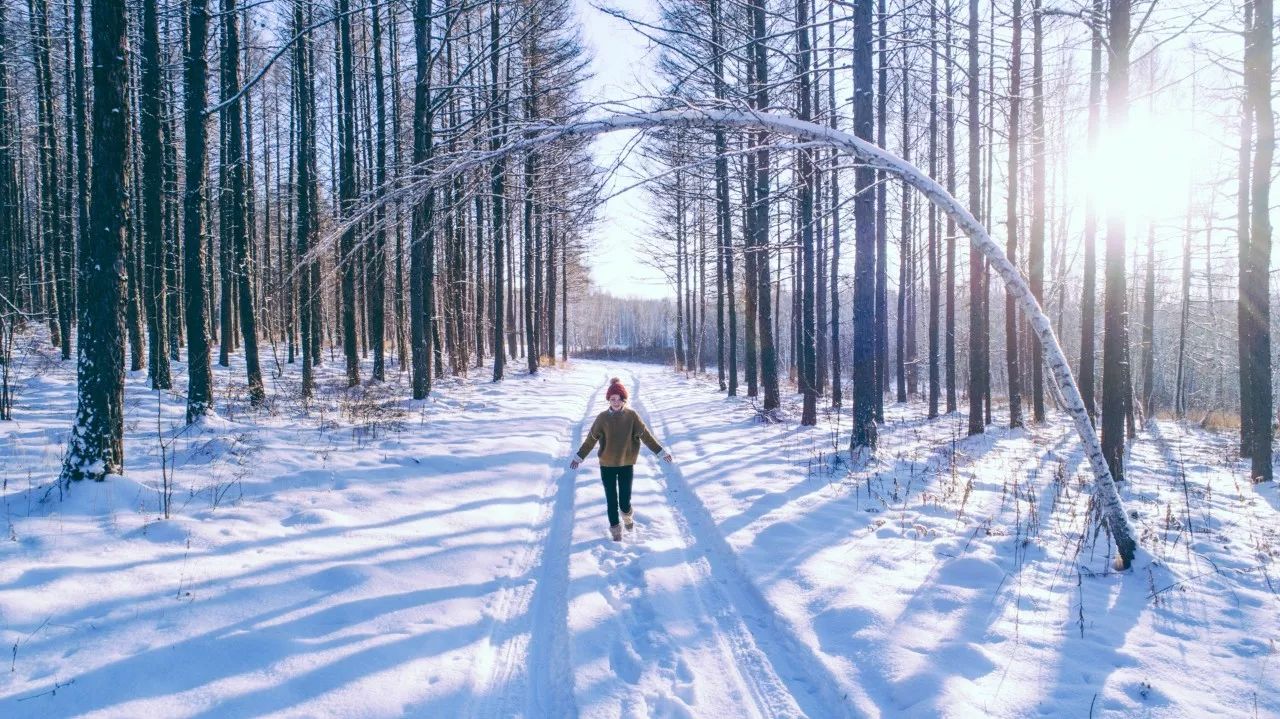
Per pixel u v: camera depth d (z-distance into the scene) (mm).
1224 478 9023
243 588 4551
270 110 22016
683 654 3955
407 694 3393
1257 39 8828
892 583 4809
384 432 10273
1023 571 5023
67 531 5270
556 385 21281
